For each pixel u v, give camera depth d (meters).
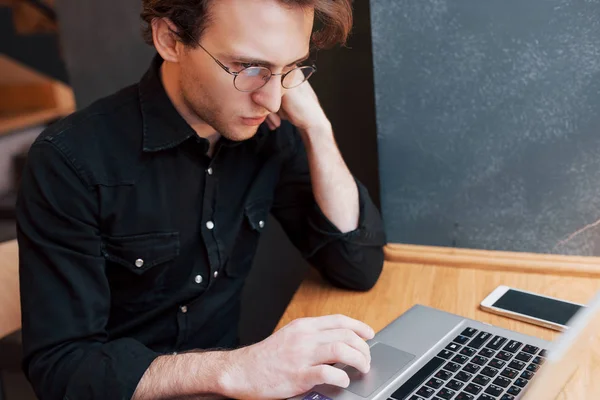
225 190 1.27
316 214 1.30
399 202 1.38
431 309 1.11
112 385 0.96
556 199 1.27
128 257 1.18
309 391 0.90
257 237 1.36
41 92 3.83
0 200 3.28
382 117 1.32
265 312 1.78
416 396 0.87
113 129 1.16
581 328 0.76
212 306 1.31
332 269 1.28
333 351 0.91
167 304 1.25
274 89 1.01
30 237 1.09
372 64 1.29
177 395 0.94
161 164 1.18
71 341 1.06
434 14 1.22
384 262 1.39
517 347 0.96
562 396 0.88
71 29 1.65
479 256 1.33
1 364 1.60
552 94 1.21
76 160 1.11
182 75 1.08
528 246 1.32
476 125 1.27
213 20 0.97
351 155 1.52
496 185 1.30
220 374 0.93
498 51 1.21
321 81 1.48
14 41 3.63
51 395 1.01
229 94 1.02
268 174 1.33
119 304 1.24
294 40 0.98
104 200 1.13
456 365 0.93
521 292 1.18
